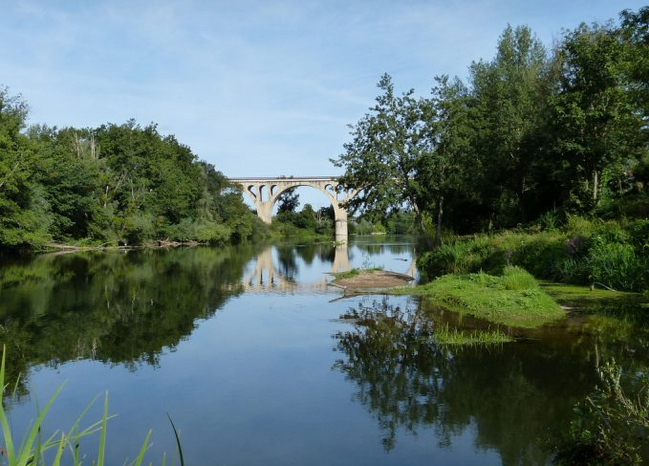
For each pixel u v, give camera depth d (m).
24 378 7.68
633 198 22.70
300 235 99.88
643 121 21.92
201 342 9.92
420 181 24.92
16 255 35.75
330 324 11.55
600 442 4.62
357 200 25.03
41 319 12.45
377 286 18.62
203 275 23.75
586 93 25.42
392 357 8.46
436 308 13.09
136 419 6.00
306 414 6.07
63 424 5.85
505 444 5.13
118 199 52.47
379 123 24.02
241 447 5.20
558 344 8.69
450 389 6.76
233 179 90.38
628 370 7.07
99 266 28.17
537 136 29.17
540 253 18.09
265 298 16.05
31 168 35.09
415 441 5.27
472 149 27.03
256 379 7.46
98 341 10.08
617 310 11.35
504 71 34.12
